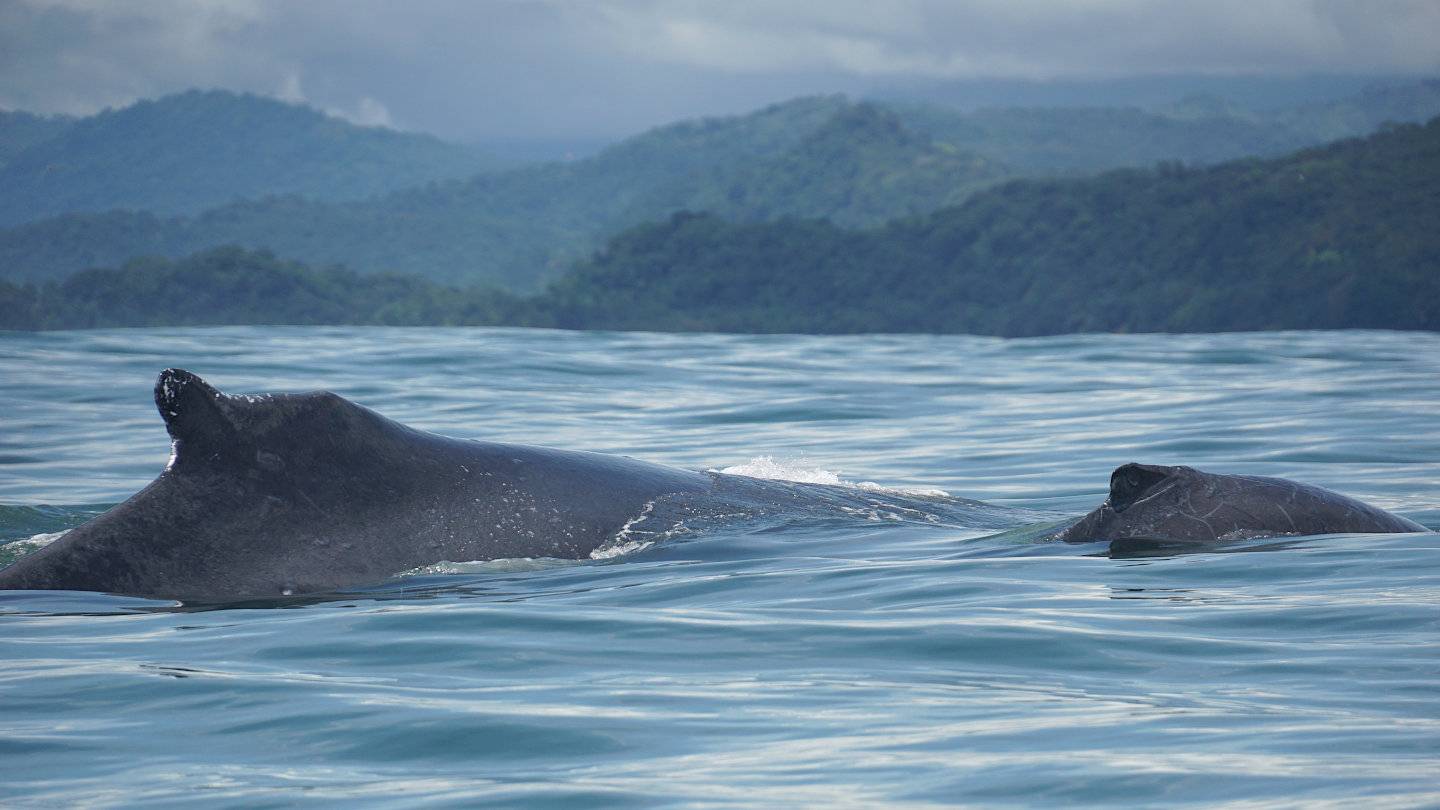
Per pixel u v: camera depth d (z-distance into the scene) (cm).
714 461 5916
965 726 2238
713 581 3256
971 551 3528
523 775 2062
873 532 3753
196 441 3203
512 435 6675
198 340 11181
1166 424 6794
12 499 4900
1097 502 4800
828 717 2300
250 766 2125
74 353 9912
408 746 2197
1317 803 1855
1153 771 2002
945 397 8275
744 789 1983
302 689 2478
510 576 3312
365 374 9000
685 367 9869
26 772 2114
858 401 8062
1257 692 2391
